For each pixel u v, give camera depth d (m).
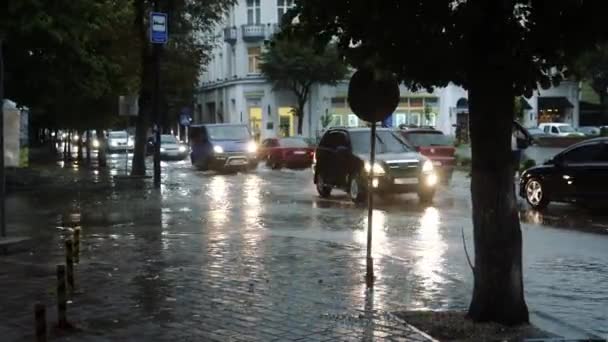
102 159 40.22
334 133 21.62
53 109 34.75
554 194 17.64
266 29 69.31
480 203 7.02
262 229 14.68
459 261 11.15
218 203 20.02
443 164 26.12
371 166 9.19
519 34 6.40
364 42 6.97
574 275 10.19
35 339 6.62
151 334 6.88
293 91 67.19
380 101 8.96
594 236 13.69
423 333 6.83
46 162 45.72
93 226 15.23
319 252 11.58
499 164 6.91
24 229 14.80
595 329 7.50
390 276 9.66
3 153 12.45
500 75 6.71
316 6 6.70
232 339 6.71
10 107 14.09
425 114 66.06
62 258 11.36
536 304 8.55
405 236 13.70
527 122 74.94
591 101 78.62
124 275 9.73
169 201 20.62
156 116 25.89
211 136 36.81
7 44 18.47
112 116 37.38
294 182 28.17
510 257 7.02
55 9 12.53
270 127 68.62
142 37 28.97
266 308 7.86
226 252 11.62
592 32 6.34
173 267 10.32
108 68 23.41
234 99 71.12
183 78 42.09
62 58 20.56
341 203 19.84
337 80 64.88
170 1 30.06
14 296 8.55
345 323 7.21
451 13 6.30
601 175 16.70
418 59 6.76
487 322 7.07
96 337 6.78
